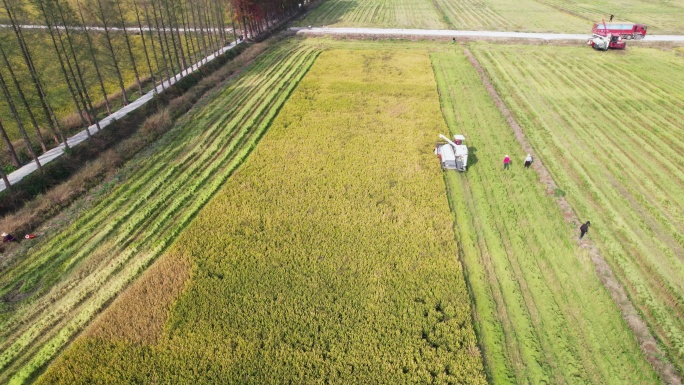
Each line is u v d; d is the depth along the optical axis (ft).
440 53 185.68
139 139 110.73
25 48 95.96
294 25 242.58
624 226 78.95
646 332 57.98
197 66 165.68
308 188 89.61
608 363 54.70
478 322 61.00
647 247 74.18
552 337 58.59
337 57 180.14
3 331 59.47
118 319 60.39
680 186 92.07
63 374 53.31
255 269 68.90
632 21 242.99
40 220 80.23
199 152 105.91
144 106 130.00
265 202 85.40
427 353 55.57
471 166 99.81
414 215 81.30
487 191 90.94
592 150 106.22
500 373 54.13
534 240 76.43
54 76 104.88
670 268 69.72
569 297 64.49
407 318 60.49
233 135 114.83
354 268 68.95
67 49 116.47
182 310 61.57
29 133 111.75
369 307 62.13
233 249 73.20
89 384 52.49
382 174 94.43
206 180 94.48
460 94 140.87
